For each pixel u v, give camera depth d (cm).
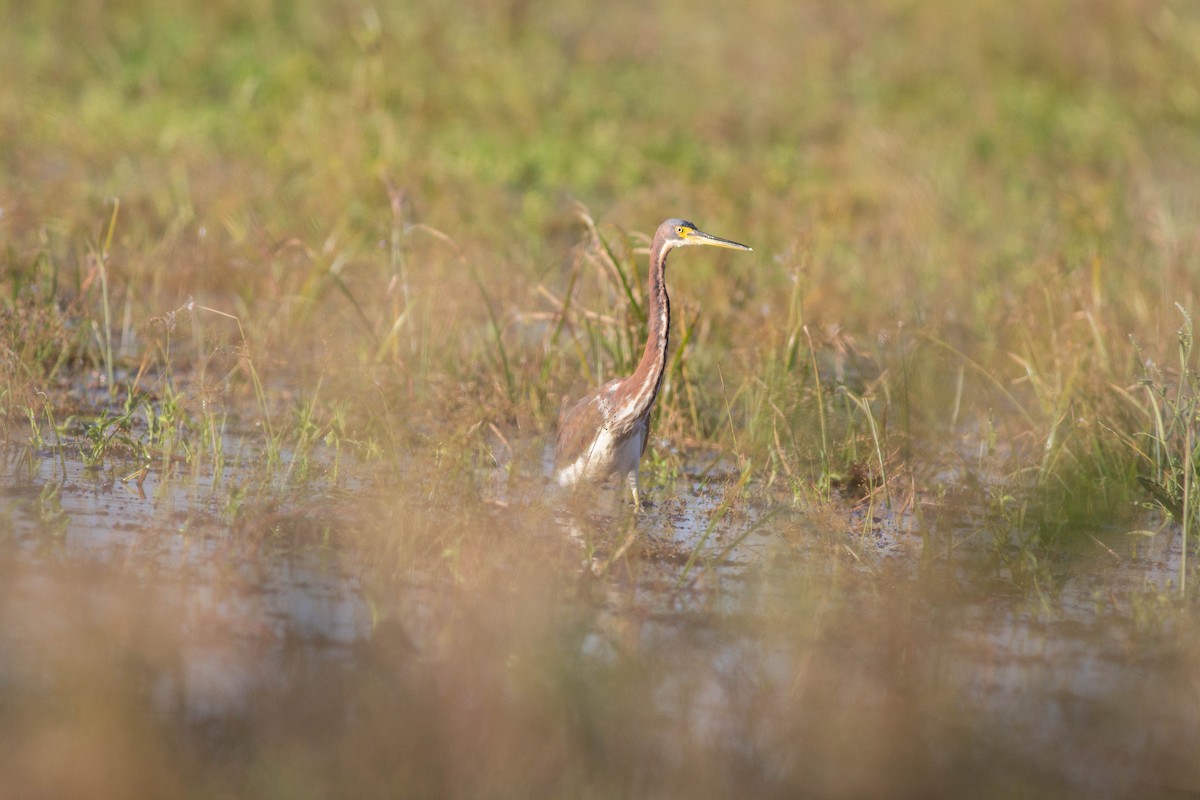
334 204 2047
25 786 647
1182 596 995
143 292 1697
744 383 1377
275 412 1354
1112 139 2869
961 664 859
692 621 904
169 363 1291
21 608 833
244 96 2627
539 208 2231
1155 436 1234
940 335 1556
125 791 649
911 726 762
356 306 1480
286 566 952
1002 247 2112
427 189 2191
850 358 1525
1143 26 3428
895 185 2355
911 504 1198
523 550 984
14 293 1430
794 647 869
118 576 899
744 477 1166
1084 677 855
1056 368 1441
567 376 1462
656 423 1365
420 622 861
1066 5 3475
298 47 3055
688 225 1197
